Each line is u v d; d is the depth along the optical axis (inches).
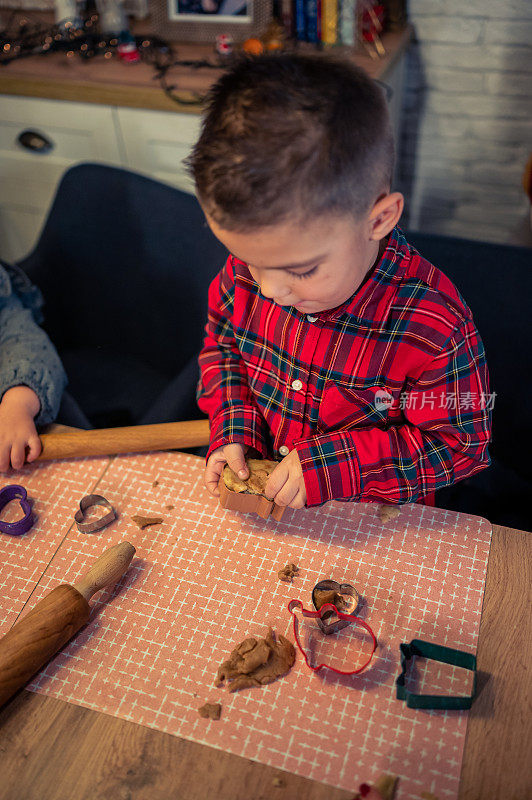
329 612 28.3
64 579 29.7
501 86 82.4
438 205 95.4
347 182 23.0
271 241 23.3
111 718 25.3
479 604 28.5
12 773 24.1
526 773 23.7
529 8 75.7
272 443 38.6
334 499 31.9
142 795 23.5
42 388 39.4
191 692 25.9
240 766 24.0
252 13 73.7
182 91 66.9
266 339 35.7
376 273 30.3
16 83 72.0
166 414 46.0
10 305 46.2
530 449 47.5
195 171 23.7
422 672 26.6
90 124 73.2
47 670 26.7
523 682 26.1
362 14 73.0
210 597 28.9
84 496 33.4
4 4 85.0
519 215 92.4
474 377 31.7
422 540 31.0
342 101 23.0
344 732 24.8
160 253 53.2
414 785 23.5
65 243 56.2
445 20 79.2
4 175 81.1
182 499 33.1
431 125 88.3
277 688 26.1
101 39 76.7
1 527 31.4
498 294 44.3
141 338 58.8
